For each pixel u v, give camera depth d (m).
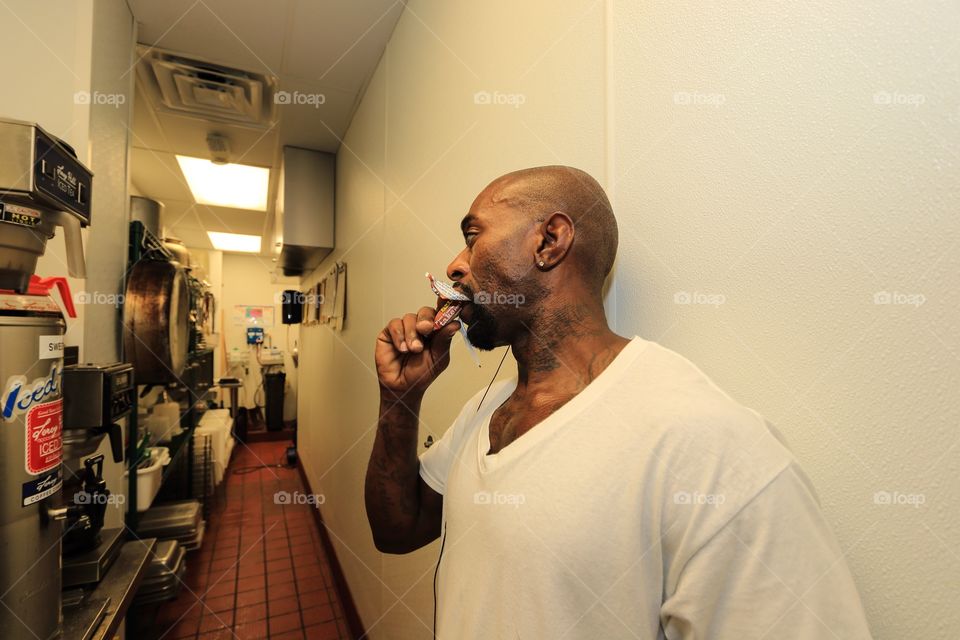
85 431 1.13
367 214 2.19
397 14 1.78
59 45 1.38
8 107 1.34
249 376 6.50
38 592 0.76
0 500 0.70
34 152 0.79
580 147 0.75
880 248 0.38
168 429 2.74
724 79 0.51
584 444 0.44
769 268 0.47
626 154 0.65
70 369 1.13
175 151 3.00
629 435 0.42
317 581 2.60
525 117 0.91
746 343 0.49
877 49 0.38
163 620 2.23
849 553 0.40
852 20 0.40
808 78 0.43
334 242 3.06
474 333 0.59
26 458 0.74
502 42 1.01
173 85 2.28
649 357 0.47
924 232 0.35
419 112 1.53
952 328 0.34
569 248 0.52
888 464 0.37
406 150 1.65
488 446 0.58
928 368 0.35
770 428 0.41
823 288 0.42
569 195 0.53
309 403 4.15
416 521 0.78
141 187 3.70
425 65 1.50
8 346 0.71
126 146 1.81
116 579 1.16
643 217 0.63
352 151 2.57
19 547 0.73
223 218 4.57
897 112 0.37
